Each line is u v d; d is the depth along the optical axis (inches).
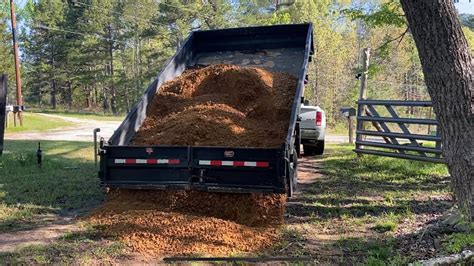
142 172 215.0
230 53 343.9
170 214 204.4
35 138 663.1
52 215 232.8
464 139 168.9
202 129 233.1
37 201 259.8
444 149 176.4
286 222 215.8
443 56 168.6
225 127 235.8
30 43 2460.6
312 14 1284.4
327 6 1439.5
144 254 172.9
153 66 1985.7
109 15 2079.2
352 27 1831.9
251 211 207.6
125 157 216.5
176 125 240.5
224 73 279.9
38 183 307.7
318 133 426.3
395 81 1841.8
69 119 1293.1
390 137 356.8
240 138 229.6
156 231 191.2
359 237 192.4
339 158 405.1
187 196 216.1
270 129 238.7
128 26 2106.3
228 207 211.0
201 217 203.3
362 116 382.3
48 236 196.1
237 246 180.9
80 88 2733.8
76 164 397.1
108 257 169.5
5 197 267.6
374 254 167.5
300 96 242.5
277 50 338.6
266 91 262.8
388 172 340.8
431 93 176.2
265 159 197.8
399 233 194.7
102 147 218.5
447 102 170.7
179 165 209.0
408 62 1692.9
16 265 161.3
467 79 168.1
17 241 189.6
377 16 399.5
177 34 1617.9
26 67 2623.0
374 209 239.3
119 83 2167.8
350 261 163.3
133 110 250.2
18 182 312.0
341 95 1793.8
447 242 159.2
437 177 319.6
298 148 252.1
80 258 167.6
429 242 169.0
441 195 268.5
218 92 275.4
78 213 236.8
